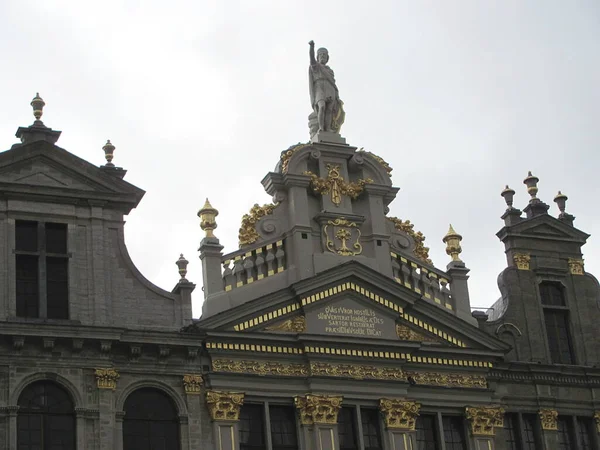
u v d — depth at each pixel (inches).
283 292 2182.6
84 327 2036.2
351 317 2224.4
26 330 2005.4
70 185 2140.7
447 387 2251.5
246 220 2244.1
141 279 2130.9
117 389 2046.0
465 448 2242.9
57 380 2016.5
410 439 2186.3
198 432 2068.2
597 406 2353.6
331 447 2124.8
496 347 2297.0
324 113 2359.7
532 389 2324.1
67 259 2103.8
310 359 2166.6
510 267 2416.3
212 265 2186.3
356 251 2284.7
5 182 2096.5
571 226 2480.3
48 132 2175.2
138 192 2174.0
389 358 2214.6
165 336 2085.4
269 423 2121.1
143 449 2038.6
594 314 2434.8
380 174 2345.0
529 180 2522.1
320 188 2295.8
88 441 2001.7
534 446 2299.5
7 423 1967.3
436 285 2327.8
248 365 2133.4
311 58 2399.1
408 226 2357.3
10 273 2058.3
